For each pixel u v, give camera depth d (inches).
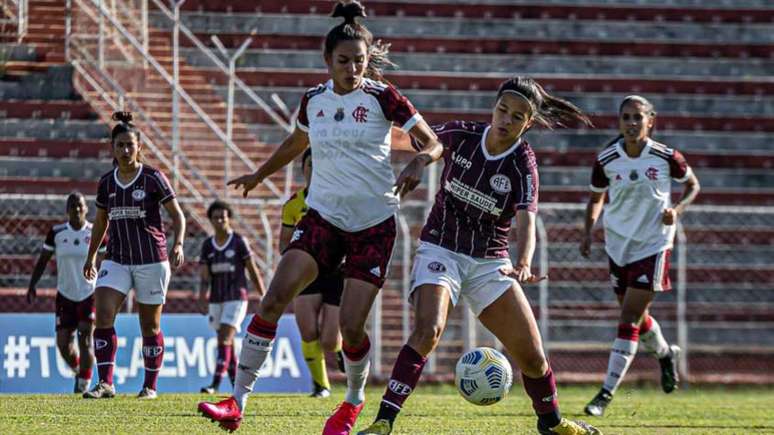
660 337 1465.3
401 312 2095.2
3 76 2345.0
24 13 2415.1
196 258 2089.1
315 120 788.0
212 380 1710.1
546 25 2800.2
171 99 2348.7
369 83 786.2
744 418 1302.9
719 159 2640.3
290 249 778.2
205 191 2214.6
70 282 1508.4
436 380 1957.4
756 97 2753.4
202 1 2687.0
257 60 2625.5
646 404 1540.4
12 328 1644.9
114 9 2362.2
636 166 1321.4
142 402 1218.6
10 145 2281.0
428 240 802.2
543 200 2493.8
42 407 1128.8
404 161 2124.8
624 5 2849.4
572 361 2174.0
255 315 768.3
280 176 2250.2
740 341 2330.2
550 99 805.2
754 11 2891.2
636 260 1322.6
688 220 2493.8
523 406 1369.3
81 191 2225.6
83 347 1493.6
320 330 1461.6
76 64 2359.7
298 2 2723.9
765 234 2496.3
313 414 1139.9
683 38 2854.3
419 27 2746.1
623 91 2721.5
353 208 778.8
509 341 808.9
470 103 2640.3
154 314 1295.5
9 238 2106.3
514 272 757.9
